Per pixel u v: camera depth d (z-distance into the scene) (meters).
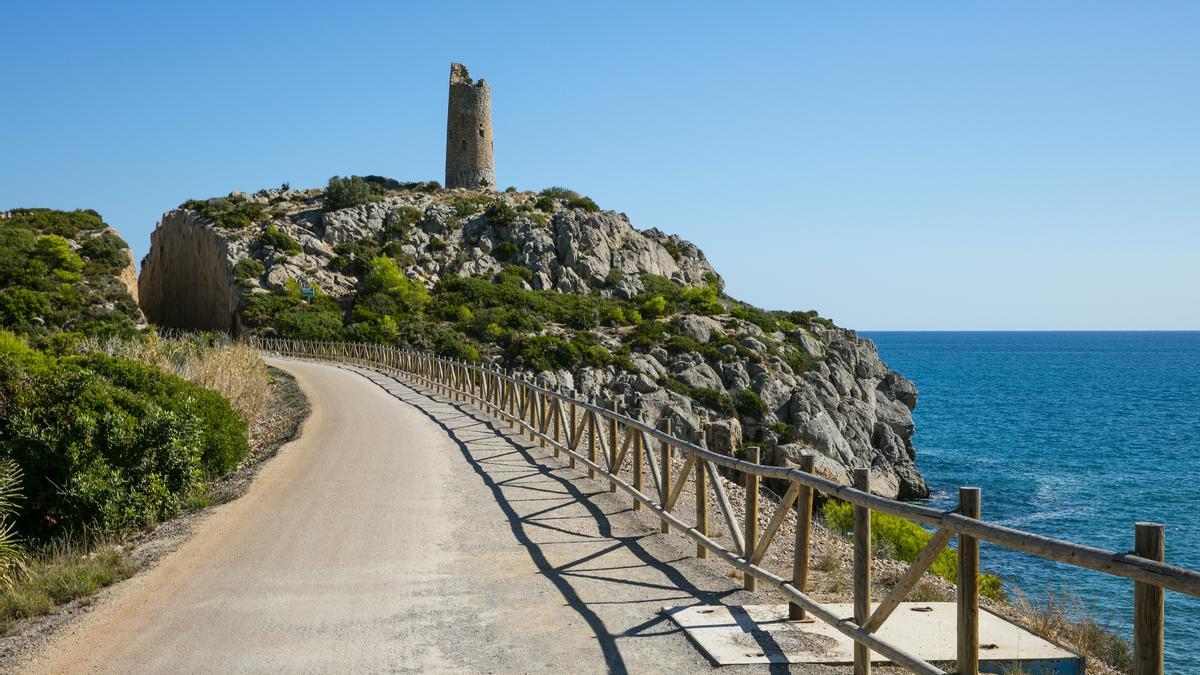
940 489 43.12
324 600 7.22
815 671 5.59
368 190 93.31
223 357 24.50
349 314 71.12
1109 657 7.16
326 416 22.47
